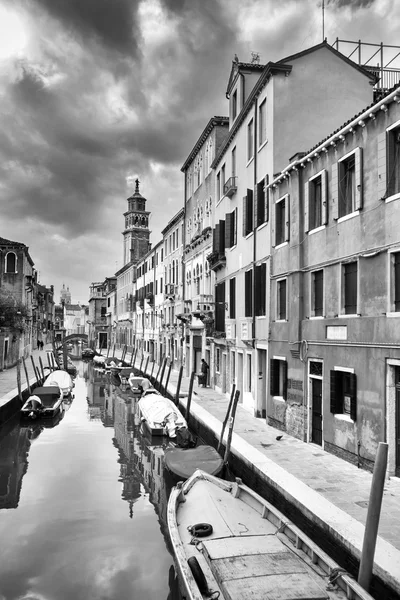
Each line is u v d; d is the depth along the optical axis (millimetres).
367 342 9938
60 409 24859
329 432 11422
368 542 5785
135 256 67438
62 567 8438
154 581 7984
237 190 19641
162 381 27109
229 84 21141
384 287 9508
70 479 13500
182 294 33156
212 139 25438
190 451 12859
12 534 9766
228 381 21484
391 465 9266
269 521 8039
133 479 13492
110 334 79000
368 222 10062
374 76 15891
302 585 5938
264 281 15852
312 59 15438
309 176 12773
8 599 7480
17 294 42938
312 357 12352
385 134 9555
